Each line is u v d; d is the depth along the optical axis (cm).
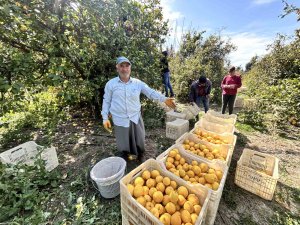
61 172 259
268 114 520
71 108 518
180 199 143
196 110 463
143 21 439
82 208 186
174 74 800
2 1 227
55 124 402
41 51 329
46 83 315
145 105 518
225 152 233
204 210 133
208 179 172
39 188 224
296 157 321
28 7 283
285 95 466
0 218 176
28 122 402
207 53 975
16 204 187
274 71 741
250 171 225
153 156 307
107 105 251
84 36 363
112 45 382
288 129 442
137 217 138
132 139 264
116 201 210
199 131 294
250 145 366
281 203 218
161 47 564
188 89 724
